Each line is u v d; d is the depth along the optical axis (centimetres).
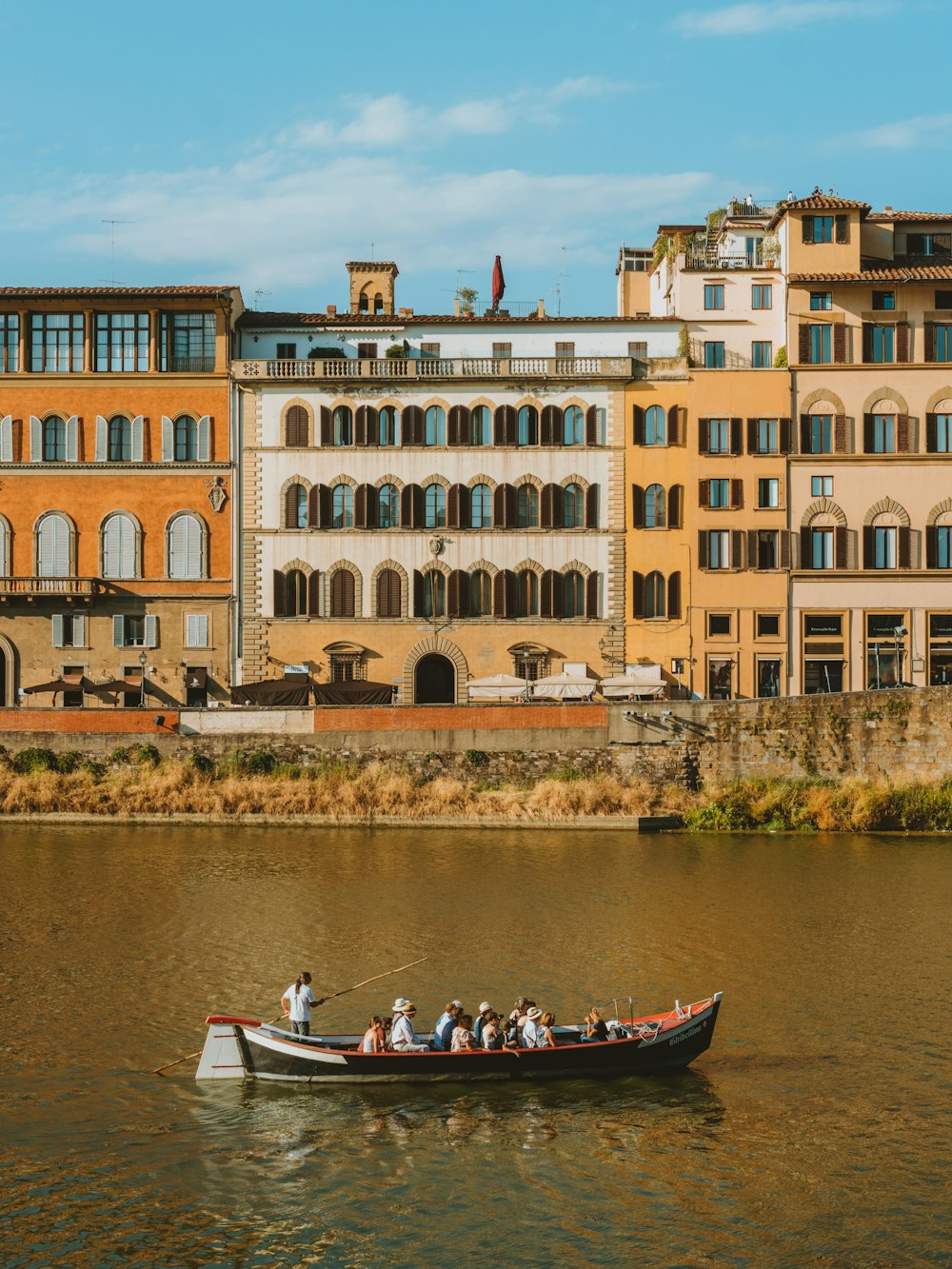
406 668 8000
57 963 4400
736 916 4988
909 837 6425
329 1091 3500
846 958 4512
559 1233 2842
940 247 8588
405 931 4772
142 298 8025
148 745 6812
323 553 8019
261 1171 3086
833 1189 3006
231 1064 3531
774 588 7988
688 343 8188
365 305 9088
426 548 8012
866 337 8038
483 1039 3594
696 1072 3619
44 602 8019
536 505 8038
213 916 4941
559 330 8250
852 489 8000
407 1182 3039
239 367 8025
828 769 6756
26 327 8062
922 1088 3503
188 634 8038
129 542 8038
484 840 6244
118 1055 3688
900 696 6719
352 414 8038
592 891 5316
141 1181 3033
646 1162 3127
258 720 6844
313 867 5662
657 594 8012
